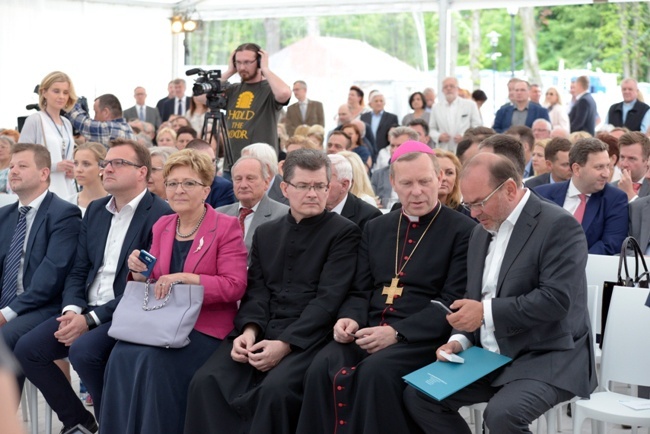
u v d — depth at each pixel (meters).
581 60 21.52
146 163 4.70
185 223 4.39
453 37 19.47
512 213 3.75
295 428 3.89
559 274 3.56
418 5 11.73
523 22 22.14
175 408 4.05
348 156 5.85
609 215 5.34
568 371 3.58
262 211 4.85
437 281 4.05
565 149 6.03
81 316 4.44
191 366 4.11
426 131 9.42
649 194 6.08
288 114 12.65
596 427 4.13
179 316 4.06
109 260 4.66
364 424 3.72
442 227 4.12
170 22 13.74
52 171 7.12
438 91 11.66
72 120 7.94
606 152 5.32
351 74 14.77
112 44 13.28
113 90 13.36
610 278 4.50
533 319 3.53
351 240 4.28
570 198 5.47
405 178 4.07
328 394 3.83
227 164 7.21
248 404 3.88
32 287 4.67
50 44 12.71
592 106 12.35
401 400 3.74
